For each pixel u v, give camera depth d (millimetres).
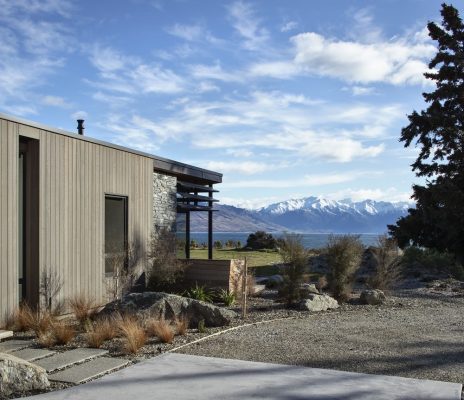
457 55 19750
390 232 19734
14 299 7297
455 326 7449
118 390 4426
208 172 14969
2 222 7129
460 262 17281
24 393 4441
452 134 19516
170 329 6523
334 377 4781
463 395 4293
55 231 8273
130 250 10383
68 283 8523
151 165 11492
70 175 8664
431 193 18531
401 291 11492
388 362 5367
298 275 9469
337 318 8242
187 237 15367
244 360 5426
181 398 4219
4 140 7199
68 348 6027
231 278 10633
